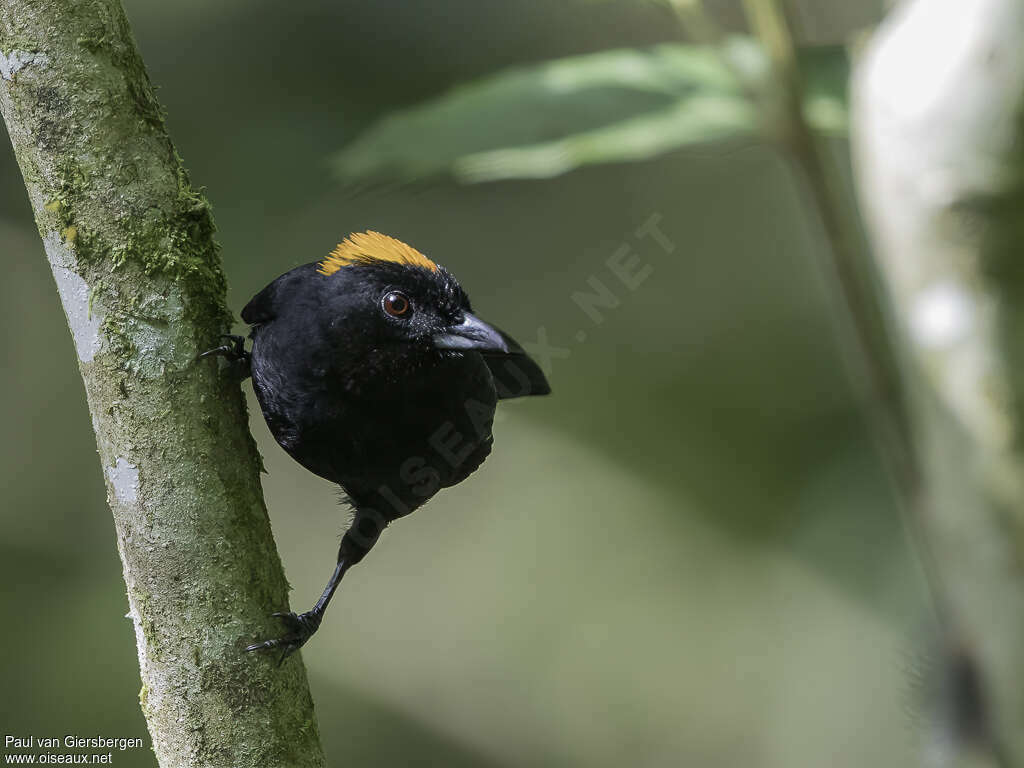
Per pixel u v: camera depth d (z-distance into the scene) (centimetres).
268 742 493
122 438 493
